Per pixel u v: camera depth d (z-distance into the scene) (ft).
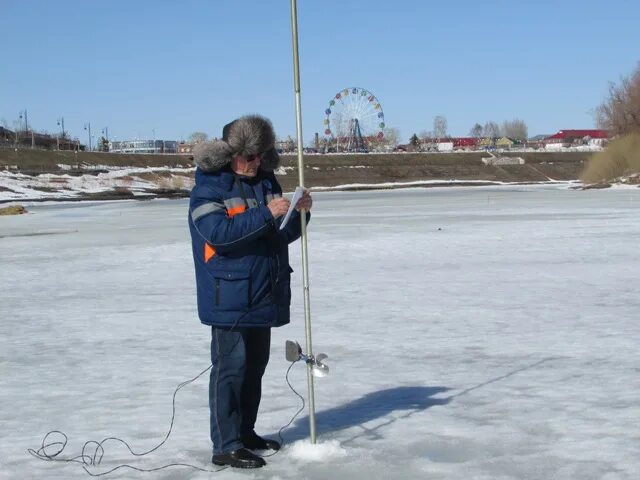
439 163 387.75
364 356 26.37
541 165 399.24
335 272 52.54
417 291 42.57
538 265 53.78
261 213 14.97
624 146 277.44
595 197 183.83
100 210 173.06
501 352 26.55
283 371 24.38
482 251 64.44
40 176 283.38
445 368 24.30
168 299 42.34
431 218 111.65
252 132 15.39
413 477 14.74
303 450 16.21
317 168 357.61
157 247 75.82
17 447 17.43
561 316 33.63
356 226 97.40
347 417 18.98
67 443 17.65
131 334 32.01
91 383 23.66
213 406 15.69
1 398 22.04
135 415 19.86
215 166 15.44
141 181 311.06
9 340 31.42
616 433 17.15
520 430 17.56
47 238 93.35
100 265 61.82
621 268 51.03
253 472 15.24
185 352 28.02
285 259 15.76
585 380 22.25
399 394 21.13
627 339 28.19
